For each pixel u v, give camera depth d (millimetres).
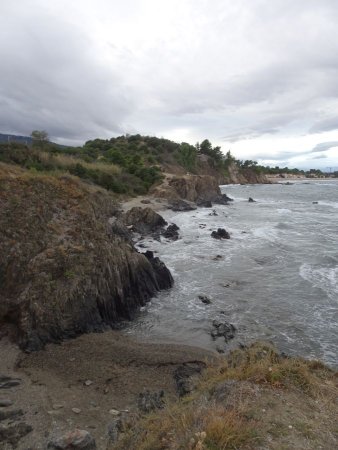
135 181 57750
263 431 5660
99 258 16172
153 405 9125
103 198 28562
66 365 11711
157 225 36656
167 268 21547
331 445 5473
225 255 25906
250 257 25219
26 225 15461
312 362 8641
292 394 6887
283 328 15062
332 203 65625
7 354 12000
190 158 109125
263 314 16375
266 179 156125
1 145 43719
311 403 6629
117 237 19375
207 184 66812
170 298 18469
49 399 9812
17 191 16500
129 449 6469
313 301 17641
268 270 22359
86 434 7652
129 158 75625
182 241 30422
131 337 14383
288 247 27844
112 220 26859
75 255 15445
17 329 12992
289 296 18297
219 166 133375
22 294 13469
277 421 5973
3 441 8062
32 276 14086
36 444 8031
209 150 133125
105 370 11500
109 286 16000
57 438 7594
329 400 6777
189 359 12281
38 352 12336
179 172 98188
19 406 9406
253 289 19344
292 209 55062
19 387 10312
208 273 22078
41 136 60719
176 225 36500
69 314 14047
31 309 13203
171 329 15156
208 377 9406
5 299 13477
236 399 6641
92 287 15148
